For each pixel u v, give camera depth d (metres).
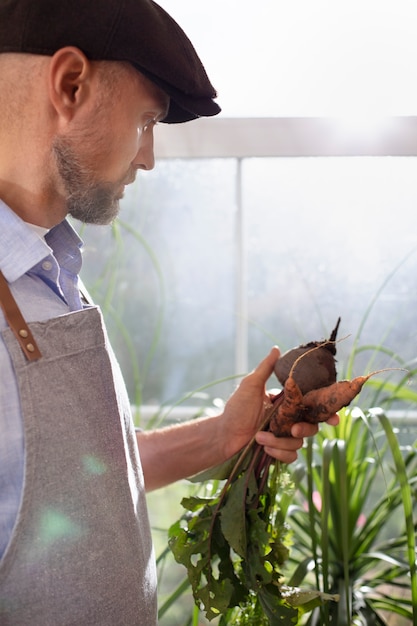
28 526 0.98
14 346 0.99
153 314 1.92
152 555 1.15
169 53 1.05
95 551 1.02
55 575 1.00
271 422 1.26
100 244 1.91
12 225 1.03
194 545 1.27
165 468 1.34
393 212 1.77
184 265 1.90
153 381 1.93
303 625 1.52
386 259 1.79
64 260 1.14
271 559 1.28
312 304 1.83
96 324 1.05
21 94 1.03
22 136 1.04
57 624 1.00
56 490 1.00
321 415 1.21
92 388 1.04
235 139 1.69
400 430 1.79
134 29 1.03
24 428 0.98
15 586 0.98
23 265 1.03
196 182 1.86
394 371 1.79
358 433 1.61
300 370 1.24
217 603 1.26
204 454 1.34
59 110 1.02
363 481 1.58
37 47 1.01
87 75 1.02
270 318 1.86
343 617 1.36
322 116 1.68
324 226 1.81
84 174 1.05
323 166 1.79
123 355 1.93
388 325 1.79
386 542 1.65
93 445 1.03
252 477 1.26
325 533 1.37
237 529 1.24
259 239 1.84
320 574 1.60
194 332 1.91
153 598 1.11
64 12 1.01
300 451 1.74
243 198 1.84
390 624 1.67
